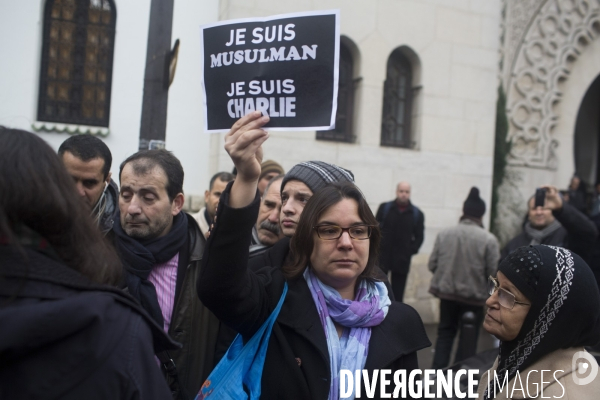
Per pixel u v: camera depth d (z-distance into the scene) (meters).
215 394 1.66
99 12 6.29
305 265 1.83
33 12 6.01
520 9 9.44
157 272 2.28
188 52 6.34
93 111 6.30
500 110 9.02
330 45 1.88
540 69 9.68
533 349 1.63
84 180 2.40
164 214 2.23
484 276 5.24
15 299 0.98
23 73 5.98
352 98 7.41
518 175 9.41
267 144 6.73
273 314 1.73
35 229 1.04
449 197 7.85
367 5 7.22
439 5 7.71
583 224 3.79
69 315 0.96
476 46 7.98
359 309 1.77
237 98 1.97
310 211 1.80
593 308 1.61
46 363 0.96
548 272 1.62
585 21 9.99
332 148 7.10
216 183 3.96
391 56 7.71
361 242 1.77
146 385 1.07
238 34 1.97
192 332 2.29
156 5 3.51
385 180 7.42
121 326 1.04
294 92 1.91
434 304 7.81
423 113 7.68
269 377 1.69
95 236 1.15
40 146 1.08
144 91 3.55
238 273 1.62
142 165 2.20
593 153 12.77
